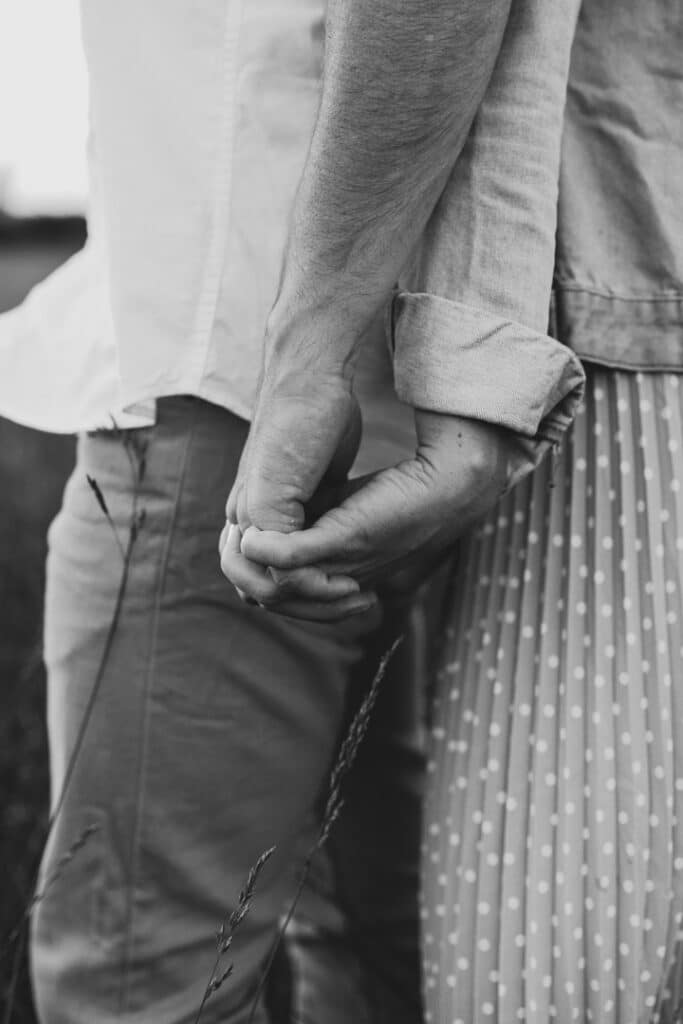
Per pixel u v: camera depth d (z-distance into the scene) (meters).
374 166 0.83
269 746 1.09
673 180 0.97
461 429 0.90
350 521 0.87
